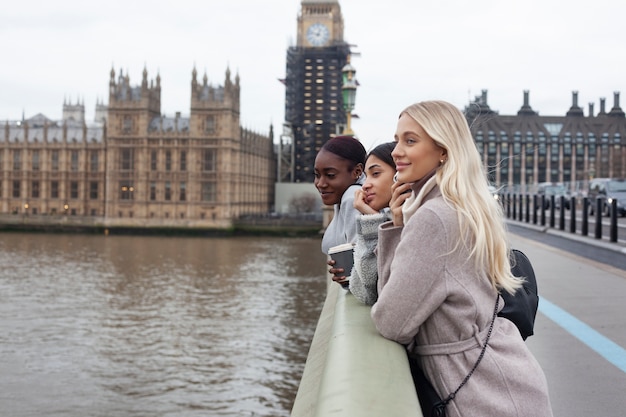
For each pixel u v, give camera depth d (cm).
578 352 748
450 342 328
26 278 7556
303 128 19275
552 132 18238
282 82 19525
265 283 7500
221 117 14925
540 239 2484
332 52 19012
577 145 18200
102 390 3409
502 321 349
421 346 335
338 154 546
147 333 4816
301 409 353
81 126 17000
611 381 640
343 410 236
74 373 3716
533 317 387
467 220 323
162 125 15112
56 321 5191
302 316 5584
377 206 438
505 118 18275
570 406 570
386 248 365
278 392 3453
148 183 15112
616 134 18338
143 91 15038
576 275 1380
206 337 4703
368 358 290
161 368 3859
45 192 15662
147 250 11162
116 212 15125
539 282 1278
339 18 19525
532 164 18138
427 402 329
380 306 322
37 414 3009
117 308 5816
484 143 17962
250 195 16788
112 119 15088
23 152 15662
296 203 17025
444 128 351
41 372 3716
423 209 330
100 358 4069
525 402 323
